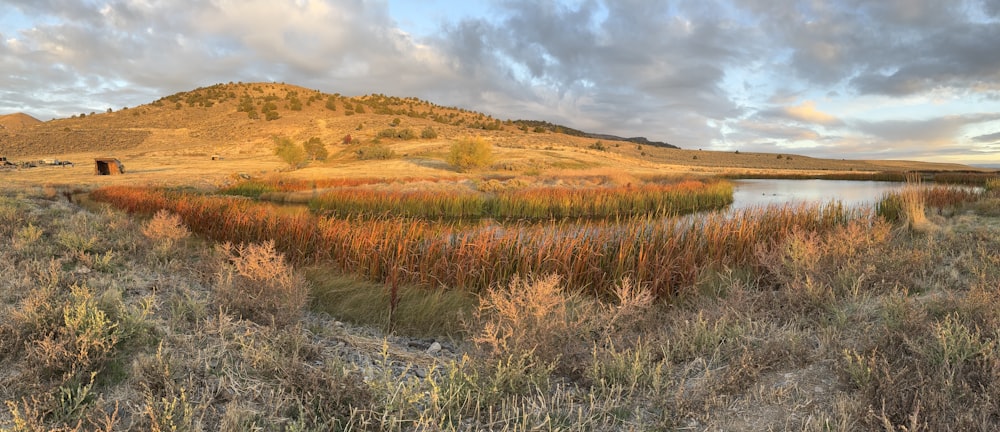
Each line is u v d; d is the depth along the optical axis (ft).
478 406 10.47
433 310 20.86
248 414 9.82
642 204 88.53
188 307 16.33
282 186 115.75
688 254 27.17
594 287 26.09
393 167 204.64
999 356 10.39
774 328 14.99
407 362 14.82
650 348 13.44
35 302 13.05
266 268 18.51
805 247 23.90
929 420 8.87
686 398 10.82
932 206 50.42
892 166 490.49
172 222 32.65
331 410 10.23
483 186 116.37
